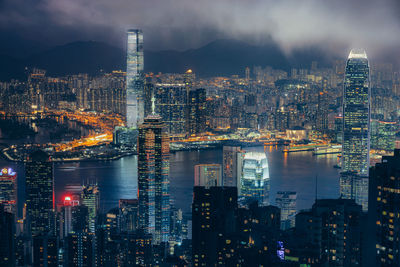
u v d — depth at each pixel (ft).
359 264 533.96
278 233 645.10
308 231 568.00
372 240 423.23
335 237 565.94
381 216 411.13
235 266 638.12
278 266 565.53
